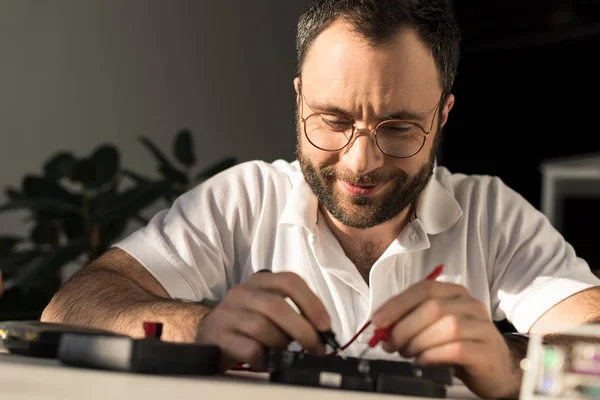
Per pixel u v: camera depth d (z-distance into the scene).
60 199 3.21
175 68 4.48
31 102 4.21
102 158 3.18
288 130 4.64
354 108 1.56
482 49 4.54
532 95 4.41
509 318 1.84
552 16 4.33
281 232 1.91
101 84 4.34
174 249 1.84
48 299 2.80
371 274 1.79
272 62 4.64
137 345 1.02
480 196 1.94
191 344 1.07
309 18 1.62
